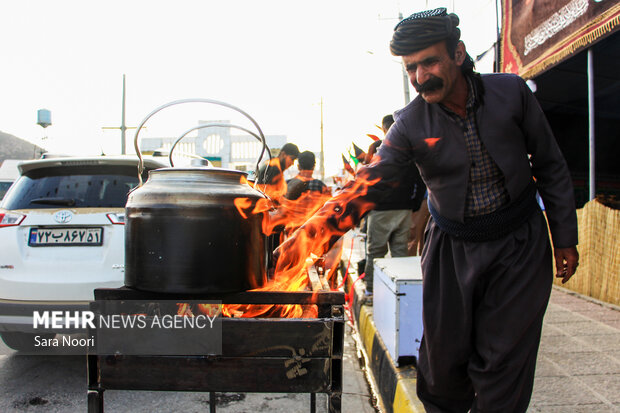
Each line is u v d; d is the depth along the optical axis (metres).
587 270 4.19
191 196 1.22
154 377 1.29
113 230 2.86
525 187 1.42
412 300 2.47
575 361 2.51
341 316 1.32
